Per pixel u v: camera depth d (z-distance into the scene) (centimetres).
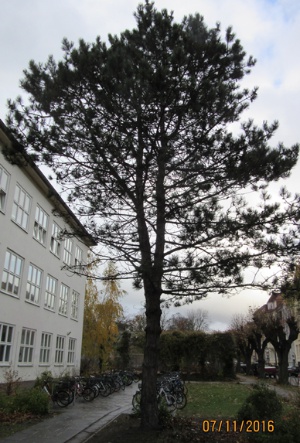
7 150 863
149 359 862
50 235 2177
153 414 836
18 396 1126
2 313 1595
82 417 1084
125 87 766
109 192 878
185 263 819
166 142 820
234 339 2902
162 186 871
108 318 3083
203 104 802
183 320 6550
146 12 906
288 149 824
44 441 807
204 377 2789
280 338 2639
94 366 3117
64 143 833
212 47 851
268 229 795
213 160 837
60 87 838
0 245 1566
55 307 2273
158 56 851
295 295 808
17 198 1738
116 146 799
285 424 759
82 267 947
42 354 2069
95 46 871
